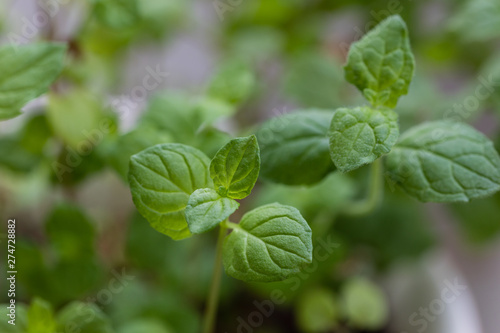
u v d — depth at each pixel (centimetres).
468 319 24
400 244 25
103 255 25
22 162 23
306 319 25
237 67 22
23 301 24
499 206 26
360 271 27
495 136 24
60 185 23
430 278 25
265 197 23
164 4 27
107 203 26
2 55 20
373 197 22
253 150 18
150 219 19
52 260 23
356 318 25
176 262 24
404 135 20
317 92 25
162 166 19
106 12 22
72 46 23
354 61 19
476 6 23
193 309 25
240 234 18
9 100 20
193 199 18
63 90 22
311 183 20
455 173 19
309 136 20
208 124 21
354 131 19
